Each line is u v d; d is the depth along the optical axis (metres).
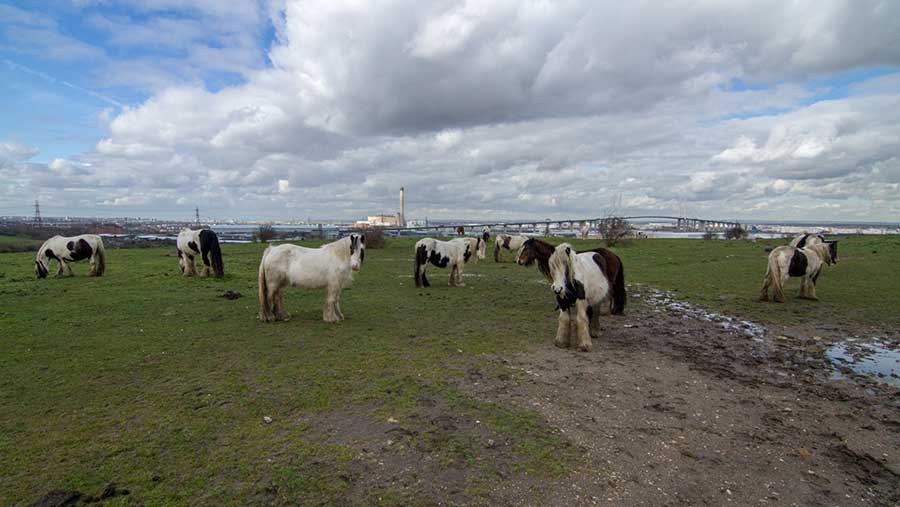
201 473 3.46
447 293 12.48
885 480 3.58
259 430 4.18
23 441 3.94
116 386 5.26
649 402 5.05
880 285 13.32
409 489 3.28
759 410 4.89
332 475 3.44
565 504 3.16
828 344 7.62
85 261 20.48
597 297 7.26
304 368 5.93
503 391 5.24
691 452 3.93
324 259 8.49
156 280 13.84
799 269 11.14
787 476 3.61
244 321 8.64
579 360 6.55
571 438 4.12
